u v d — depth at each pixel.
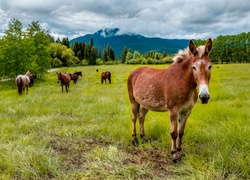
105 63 105.12
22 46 25.59
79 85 23.72
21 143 4.75
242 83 17.95
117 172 3.66
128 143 5.13
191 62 3.75
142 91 4.66
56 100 11.32
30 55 26.61
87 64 98.31
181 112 4.24
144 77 4.82
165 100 4.21
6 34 25.38
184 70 3.89
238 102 9.02
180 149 4.41
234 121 5.72
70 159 4.30
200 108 7.53
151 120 6.38
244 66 41.66
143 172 3.66
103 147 4.88
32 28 30.92
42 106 9.52
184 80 3.85
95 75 38.00
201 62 3.49
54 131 6.00
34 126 6.34
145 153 4.54
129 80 5.44
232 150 4.21
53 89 19.38
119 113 7.80
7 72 25.75
